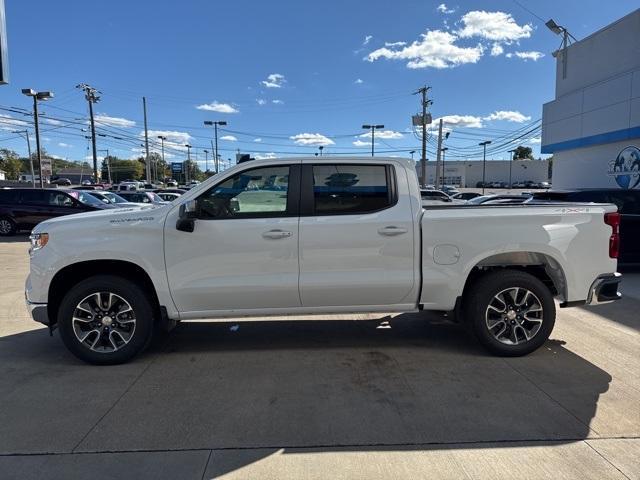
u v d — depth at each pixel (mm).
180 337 5855
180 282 4879
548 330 5059
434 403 4074
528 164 115125
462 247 4973
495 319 5090
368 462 3234
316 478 3068
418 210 4996
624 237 9938
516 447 3400
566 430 3621
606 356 5137
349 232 4906
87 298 4855
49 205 17078
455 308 5188
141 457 3307
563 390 4309
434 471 3125
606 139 16703
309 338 5793
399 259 4965
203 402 4109
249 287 4898
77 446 3439
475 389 4344
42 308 4863
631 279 9461
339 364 4961
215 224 4863
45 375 4699
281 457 3301
